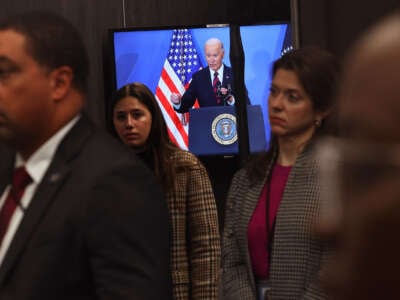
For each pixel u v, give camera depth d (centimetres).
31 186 225
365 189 45
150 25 744
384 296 44
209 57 693
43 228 212
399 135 43
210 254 388
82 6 728
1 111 218
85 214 210
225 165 713
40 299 207
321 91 291
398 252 44
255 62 691
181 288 385
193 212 393
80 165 219
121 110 414
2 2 710
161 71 695
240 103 468
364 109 44
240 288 306
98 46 731
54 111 224
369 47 44
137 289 208
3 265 212
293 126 298
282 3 755
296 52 296
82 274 212
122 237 210
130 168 217
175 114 692
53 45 221
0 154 240
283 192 298
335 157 47
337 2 273
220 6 754
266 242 300
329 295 48
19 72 217
